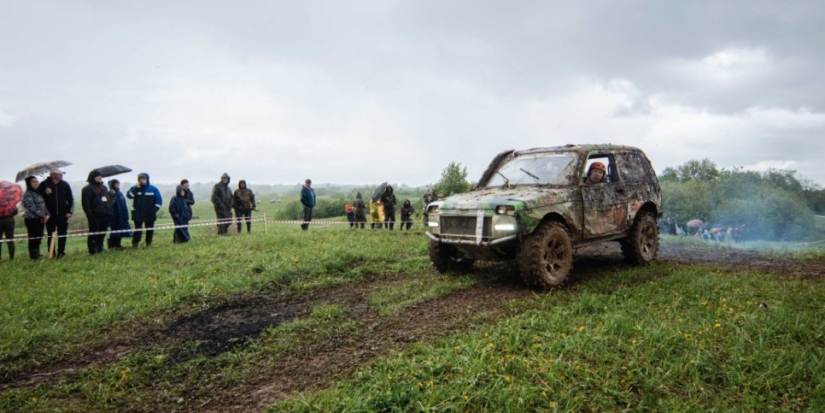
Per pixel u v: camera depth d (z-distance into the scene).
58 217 10.16
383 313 5.27
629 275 6.60
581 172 6.76
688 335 3.91
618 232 7.21
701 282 5.76
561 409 2.96
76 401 3.48
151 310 5.68
